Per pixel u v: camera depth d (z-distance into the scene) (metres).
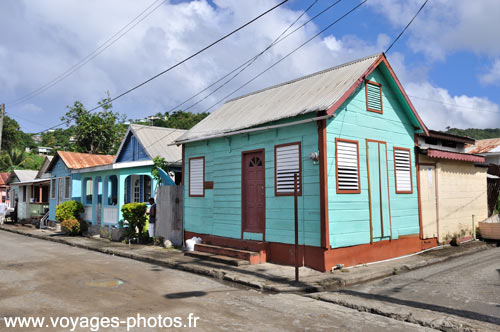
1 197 37.09
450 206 13.44
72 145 38.16
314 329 5.49
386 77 11.73
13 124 61.03
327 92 10.62
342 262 9.73
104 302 6.70
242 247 11.30
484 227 14.23
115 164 16.75
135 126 20.77
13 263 10.88
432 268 10.16
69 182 21.56
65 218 18.81
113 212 17.17
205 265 10.34
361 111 10.81
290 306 6.71
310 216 9.82
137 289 7.79
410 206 11.98
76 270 9.84
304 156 10.08
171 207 14.41
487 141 23.17
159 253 12.61
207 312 6.21
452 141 15.25
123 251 13.05
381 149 11.30
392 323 5.89
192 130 14.53
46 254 12.84
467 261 10.94
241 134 12.06
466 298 7.17
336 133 9.98
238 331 5.30
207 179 13.37
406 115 12.35
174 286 8.17
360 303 6.80
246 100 14.63
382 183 11.15
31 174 29.78
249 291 7.95
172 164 17.45
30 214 26.19
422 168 12.65
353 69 11.36
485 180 15.43
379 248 10.77
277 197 10.77
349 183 10.16
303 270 9.53
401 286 8.23
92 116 37.12
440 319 5.88
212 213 13.02
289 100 11.77
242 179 11.90
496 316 6.12
